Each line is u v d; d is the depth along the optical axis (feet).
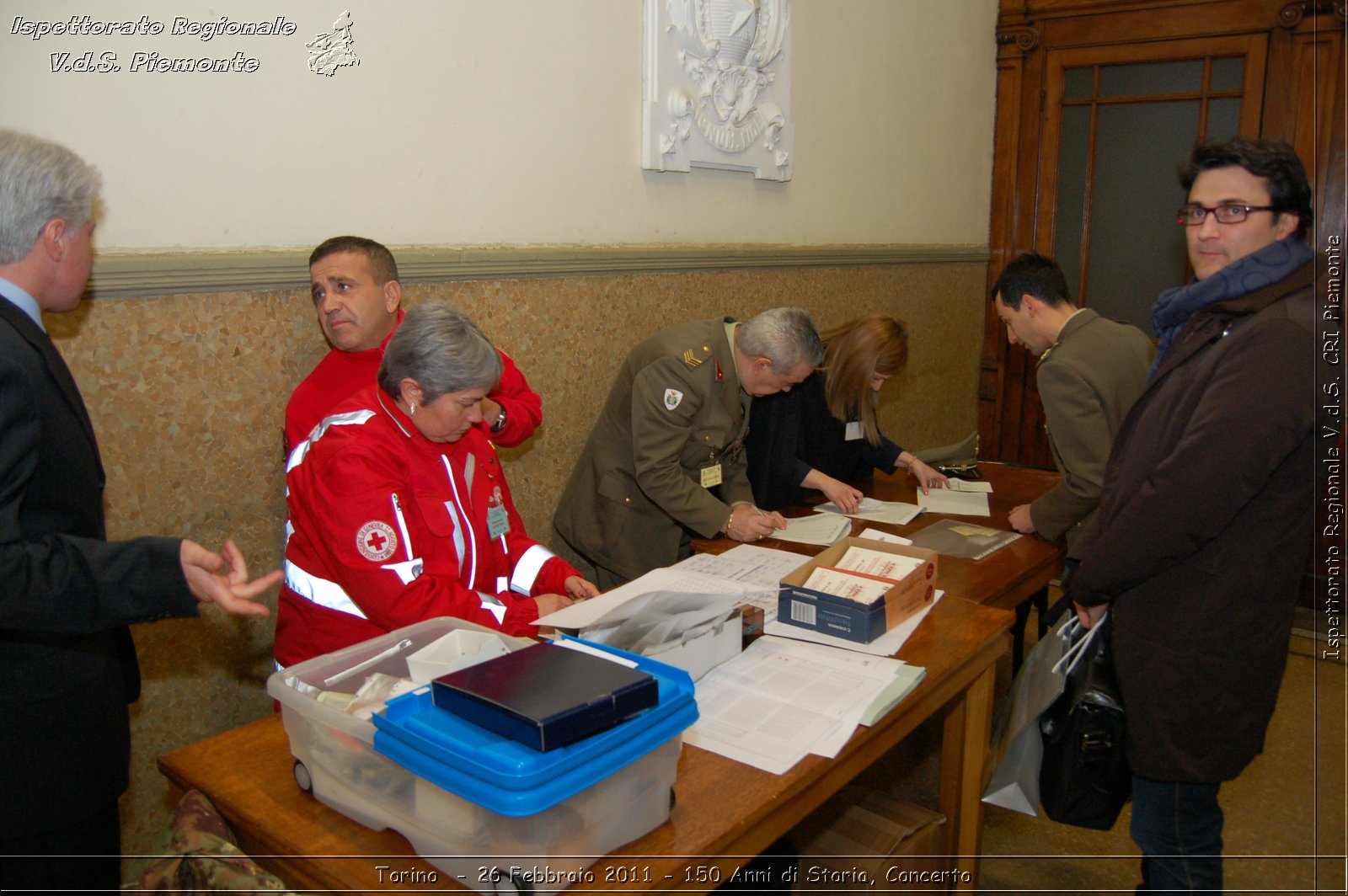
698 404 7.32
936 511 8.26
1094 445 7.07
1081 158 13.88
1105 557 5.01
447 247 7.19
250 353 6.10
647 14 8.52
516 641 4.23
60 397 3.94
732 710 4.43
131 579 3.71
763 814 3.76
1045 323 8.02
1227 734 4.92
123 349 5.48
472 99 7.22
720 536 7.28
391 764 3.49
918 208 13.15
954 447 9.98
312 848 3.55
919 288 13.33
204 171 5.77
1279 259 4.75
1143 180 13.39
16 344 3.70
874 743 4.57
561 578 5.76
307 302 6.39
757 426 8.41
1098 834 7.68
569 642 4.23
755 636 5.19
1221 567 4.81
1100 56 13.42
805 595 5.26
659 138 8.74
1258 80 12.19
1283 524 4.75
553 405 8.27
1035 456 14.97
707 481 7.76
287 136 6.15
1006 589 6.50
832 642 5.17
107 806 4.36
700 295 9.60
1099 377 7.13
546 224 7.98
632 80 8.55
